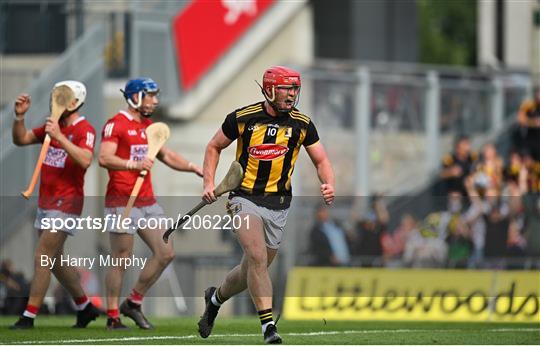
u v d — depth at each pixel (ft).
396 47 286.05
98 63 203.92
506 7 288.30
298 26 258.98
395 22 285.84
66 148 114.93
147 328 118.73
